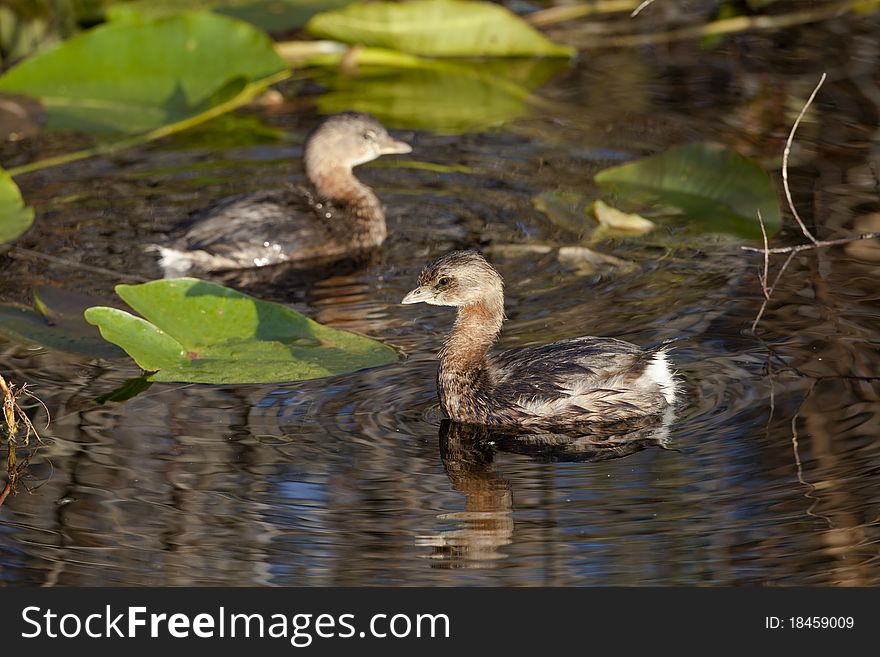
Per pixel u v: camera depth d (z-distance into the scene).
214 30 18.94
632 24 21.80
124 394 11.82
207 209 15.76
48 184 16.81
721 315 13.00
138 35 18.95
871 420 10.98
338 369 12.16
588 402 11.48
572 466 10.77
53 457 10.82
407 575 9.48
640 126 18.22
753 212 15.52
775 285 13.59
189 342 12.52
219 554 9.73
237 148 18.12
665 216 15.69
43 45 20.91
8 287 14.11
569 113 18.84
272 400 11.73
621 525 9.89
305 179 16.94
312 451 10.93
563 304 13.55
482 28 20.28
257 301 12.89
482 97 19.62
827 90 18.80
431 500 10.29
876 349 12.09
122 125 18.08
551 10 21.98
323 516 10.09
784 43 20.58
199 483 10.48
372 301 14.05
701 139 17.61
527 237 15.28
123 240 15.38
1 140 18.00
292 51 20.95
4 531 9.97
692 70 19.95
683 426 11.14
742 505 10.05
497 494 10.36
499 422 11.50
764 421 11.08
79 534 9.93
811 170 16.42
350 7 20.22
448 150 17.86
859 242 14.41
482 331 11.91
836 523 9.79
